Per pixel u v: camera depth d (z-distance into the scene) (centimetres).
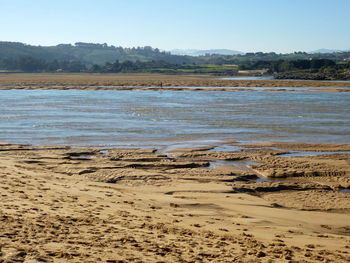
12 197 1518
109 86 11838
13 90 10331
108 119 5116
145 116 5416
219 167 2722
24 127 4453
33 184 1867
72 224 1239
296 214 1809
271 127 4544
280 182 2370
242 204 1914
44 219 1255
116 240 1112
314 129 4431
